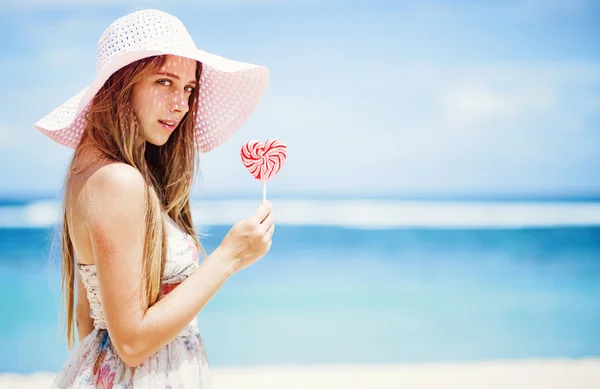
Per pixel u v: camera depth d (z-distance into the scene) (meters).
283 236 21.41
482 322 9.02
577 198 41.91
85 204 1.88
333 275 13.79
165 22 2.10
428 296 11.20
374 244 19.77
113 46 2.06
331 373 6.11
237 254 1.97
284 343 7.89
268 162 2.24
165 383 2.00
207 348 7.67
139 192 1.88
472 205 35.06
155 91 2.03
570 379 5.84
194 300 1.89
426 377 5.92
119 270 1.83
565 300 10.74
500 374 6.03
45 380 5.93
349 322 9.05
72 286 2.23
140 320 1.84
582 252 17.83
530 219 28.09
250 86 2.47
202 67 2.46
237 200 37.72
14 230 20.66
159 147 2.36
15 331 8.41
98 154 1.96
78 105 2.05
